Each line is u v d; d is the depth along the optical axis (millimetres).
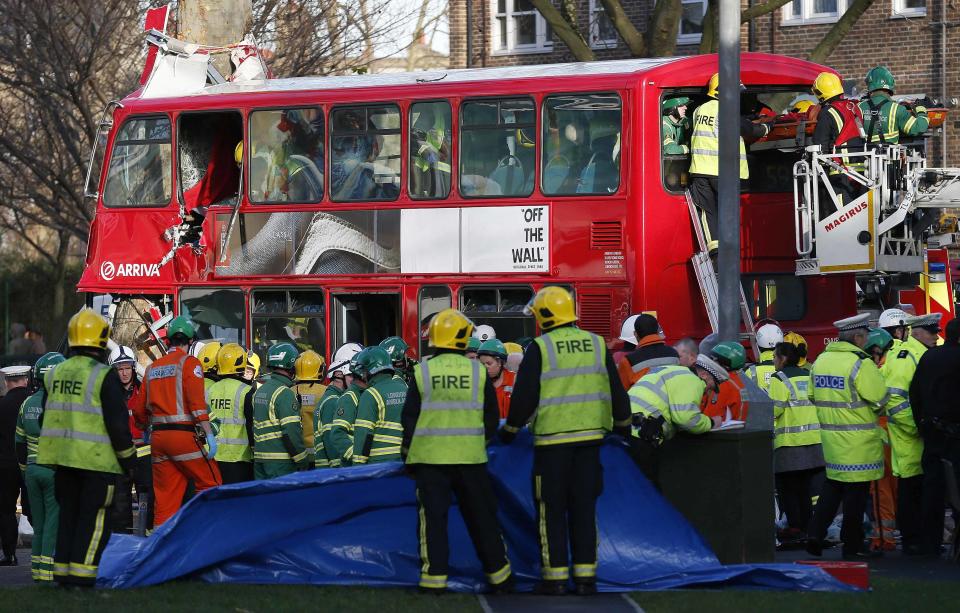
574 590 40062
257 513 42438
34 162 111375
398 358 51406
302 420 55562
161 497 49438
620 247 62781
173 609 36938
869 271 60469
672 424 41562
